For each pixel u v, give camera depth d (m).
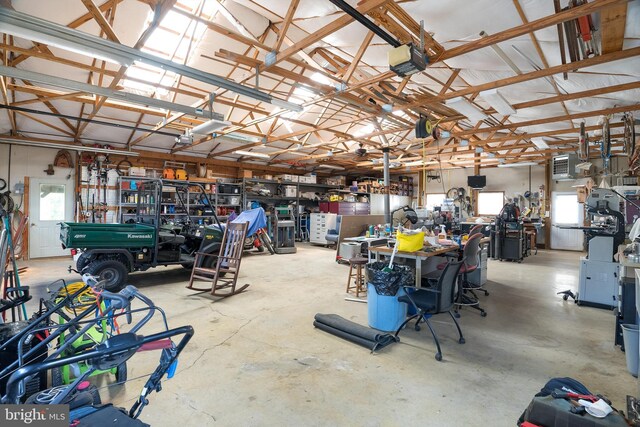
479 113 4.85
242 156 10.23
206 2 3.84
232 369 2.46
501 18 2.97
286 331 3.21
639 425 1.61
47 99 4.95
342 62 4.80
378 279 3.18
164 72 4.82
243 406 2.02
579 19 2.71
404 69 3.04
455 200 10.43
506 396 2.14
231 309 3.88
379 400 2.09
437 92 5.36
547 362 2.63
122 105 5.65
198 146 9.02
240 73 5.39
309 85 4.41
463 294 4.34
